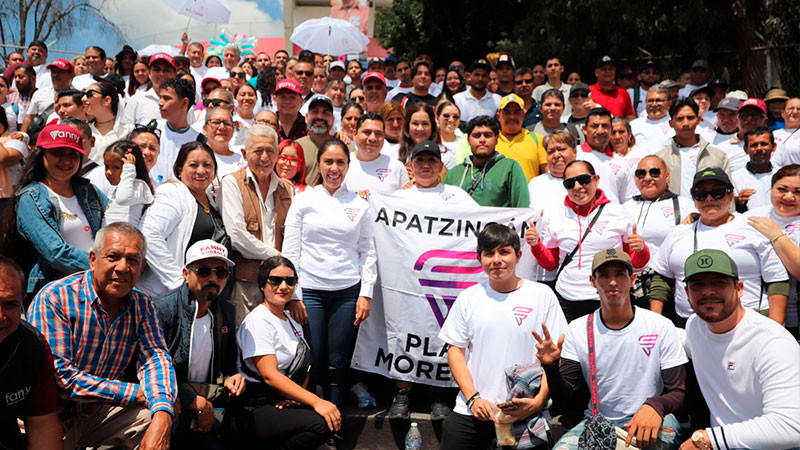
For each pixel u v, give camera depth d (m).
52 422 3.48
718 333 3.68
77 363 3.60
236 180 4.74
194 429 4.04
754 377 3.57
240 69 9.81
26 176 4.13
